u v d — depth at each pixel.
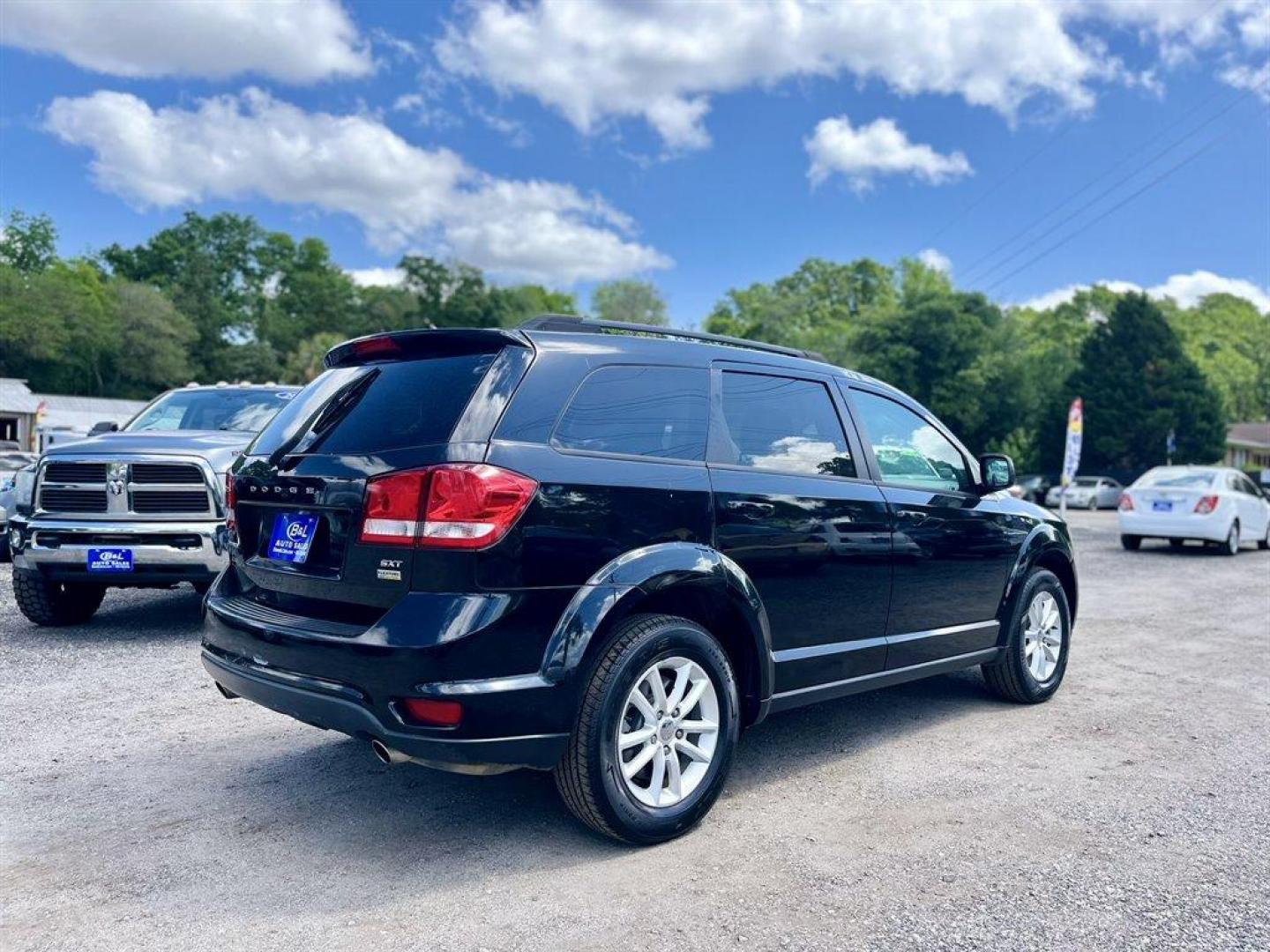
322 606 3.12
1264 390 91.56
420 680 2.78
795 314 70.38
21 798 3.61
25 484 6.40
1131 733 4.72
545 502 2.98
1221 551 15.23
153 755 4.14
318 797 3.65
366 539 2.95
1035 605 5.26
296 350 87.62
